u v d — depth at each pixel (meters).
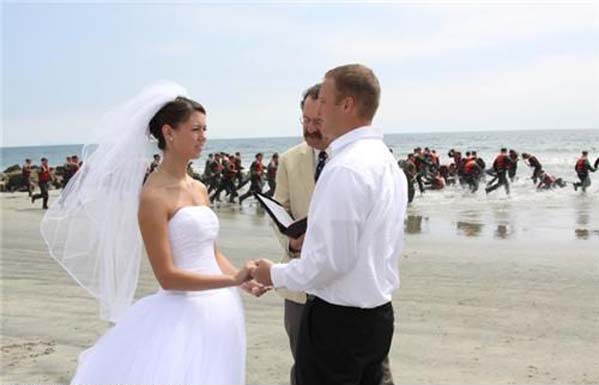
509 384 4.35
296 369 2.70
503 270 8.45
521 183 24.03
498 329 5.71
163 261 2.99
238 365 3.25
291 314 3.56
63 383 4.50
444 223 13.90
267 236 12.79
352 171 2.42
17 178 32.34
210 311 3.15
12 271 9.03
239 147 114.62
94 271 3.47
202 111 3.14
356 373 2.59
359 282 2.53
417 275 8.27
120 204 3.35
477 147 72.06
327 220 2.40
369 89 2.55
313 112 3.33
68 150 153.50
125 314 3.18
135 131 3.18
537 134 124.75
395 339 5.46
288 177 3.65
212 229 3.16
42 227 3.43
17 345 5.41
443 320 6.05
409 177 19.03
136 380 2.99
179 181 3.15
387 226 2.56
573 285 7.45
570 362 4.79
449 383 4.39
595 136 98.25
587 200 18.17
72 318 6.34
